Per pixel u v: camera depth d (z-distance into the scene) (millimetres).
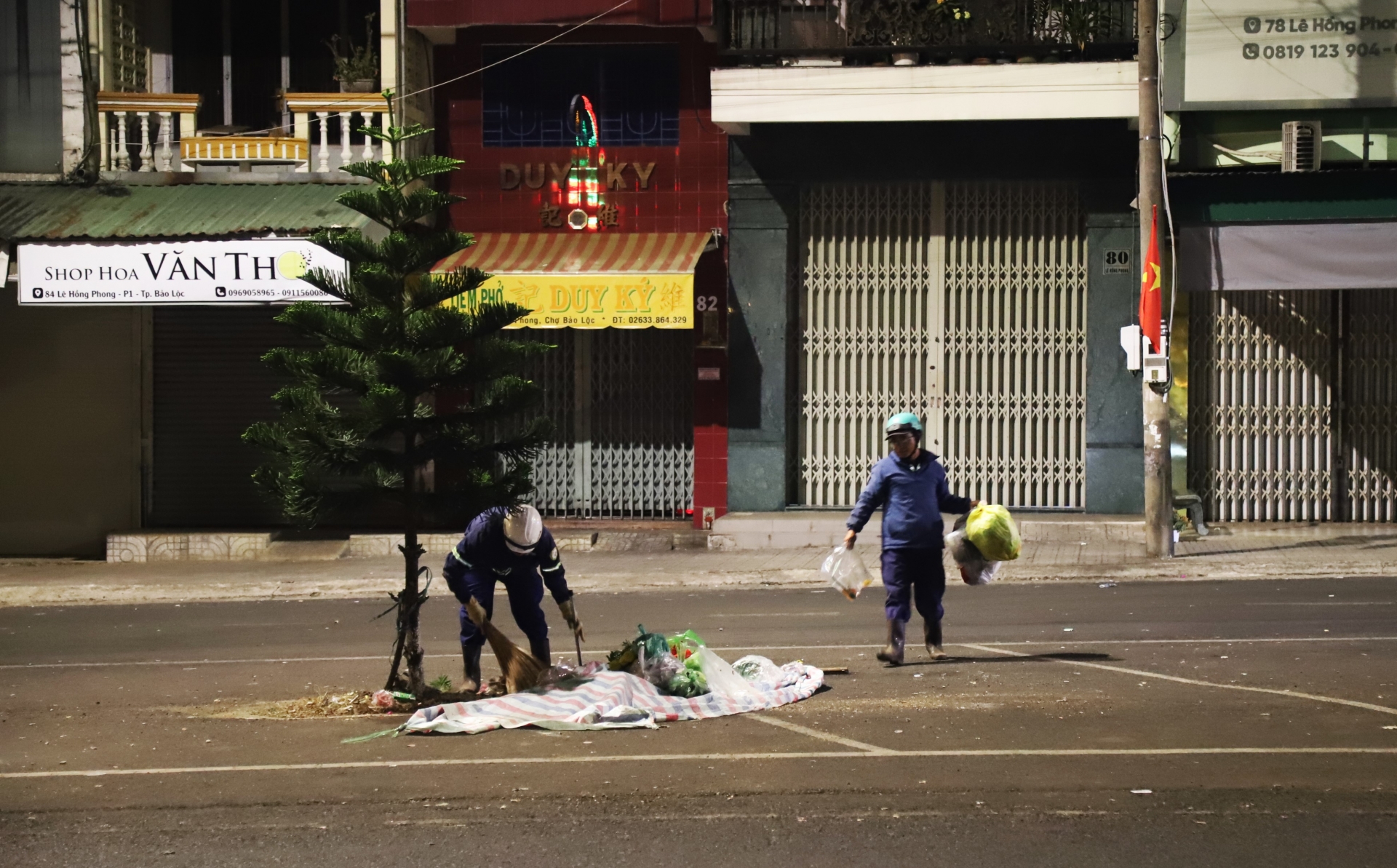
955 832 5707
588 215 18812
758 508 18531
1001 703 8258
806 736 7555
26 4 18547
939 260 18359
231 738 7922
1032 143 17875
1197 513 17422
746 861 5430
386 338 8750
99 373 18984
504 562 8781
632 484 18969
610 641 11445
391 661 10430
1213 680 8797
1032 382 18281
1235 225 16391
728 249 18500
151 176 18422
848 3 18016
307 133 18344
